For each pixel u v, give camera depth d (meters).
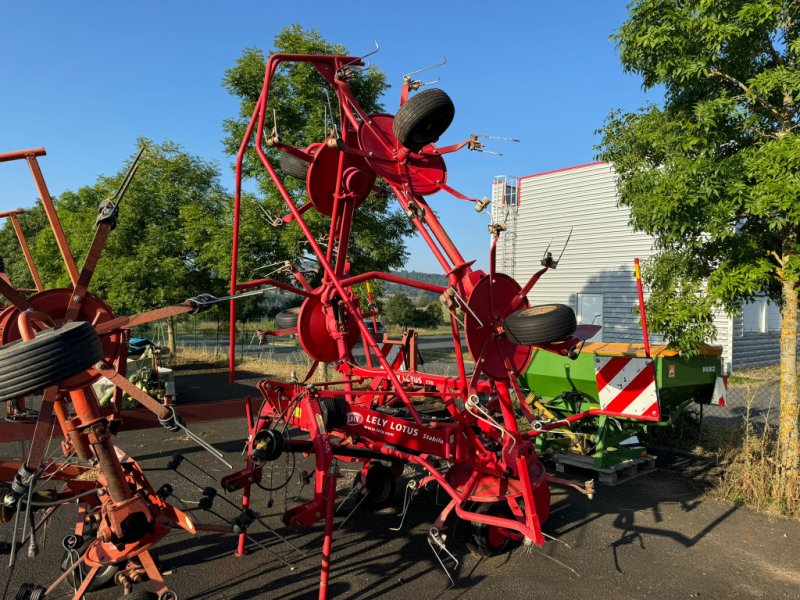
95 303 3.30
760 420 9.80
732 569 4.57
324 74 5.23
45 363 2.51
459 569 4.52
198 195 18.00
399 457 4.93
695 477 7.04
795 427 6.20
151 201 17.09
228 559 4.64
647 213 6.48
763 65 6.37
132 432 9.06
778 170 5.35
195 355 19.25
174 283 16.27
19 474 2.89
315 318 5.64
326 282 5.44
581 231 18.39
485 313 4.42
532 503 4.24
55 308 3.23
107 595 4.06
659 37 5.97
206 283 17.25
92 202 17.91
